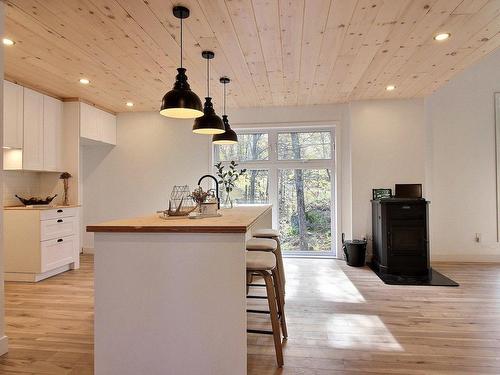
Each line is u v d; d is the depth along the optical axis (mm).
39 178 4742
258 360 2135
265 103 5035
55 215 4203
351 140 4918
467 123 4887
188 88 2451
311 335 2488
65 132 4660
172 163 5434
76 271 4457
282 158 5391
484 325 2637
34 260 3949
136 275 1843
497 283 3771
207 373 1799
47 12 2352
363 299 3279
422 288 3617
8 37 2754
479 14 2426
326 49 3027
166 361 1823
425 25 2584
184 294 1815
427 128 4945
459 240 4902
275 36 2748
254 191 5422
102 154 5562
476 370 1998
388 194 4691
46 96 4348
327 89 4332
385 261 4242
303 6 2289
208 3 2240
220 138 3826
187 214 2334
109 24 2527
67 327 2666
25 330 2609
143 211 5469
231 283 1785
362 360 2125
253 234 3270
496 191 4840
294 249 5387
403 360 2119
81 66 3439
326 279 4008
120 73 3652
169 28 2594
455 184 4906
